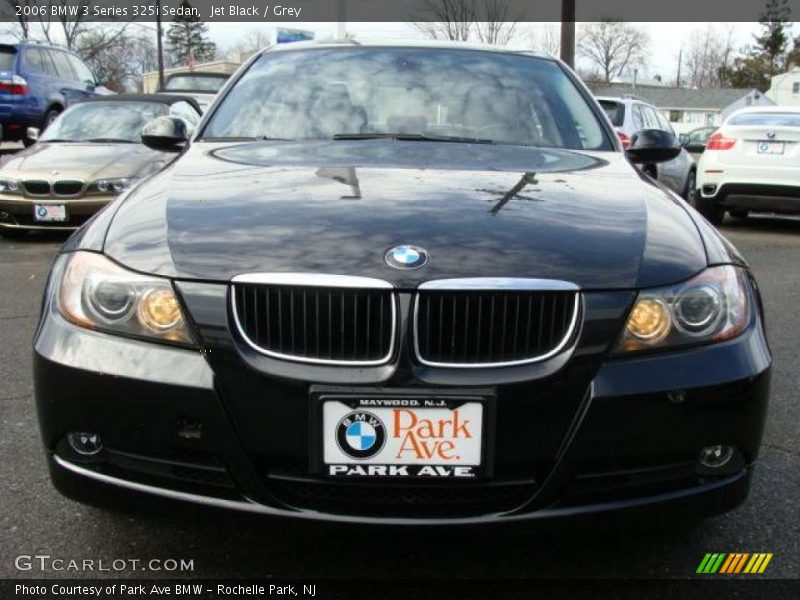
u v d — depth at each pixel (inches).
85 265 84.9
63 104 545.3
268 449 77.8
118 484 81.3
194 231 85.5
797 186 352.8
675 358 79.8
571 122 131.2
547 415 77.5
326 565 90.6
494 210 89.5
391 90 133.7
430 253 80.2
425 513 78.4
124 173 297.1
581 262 81.2
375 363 77.5
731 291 85.0
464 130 126.6
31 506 102.8
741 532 98.7
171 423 78.4
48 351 82.5
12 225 296.5
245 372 77.4
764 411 84.0
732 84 3122.5
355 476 77.3
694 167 480.1
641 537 96.7
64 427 82.0
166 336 79.4
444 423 76.6
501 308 78.0
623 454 78.6
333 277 77.6
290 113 129.7
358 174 101.8
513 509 78.5
